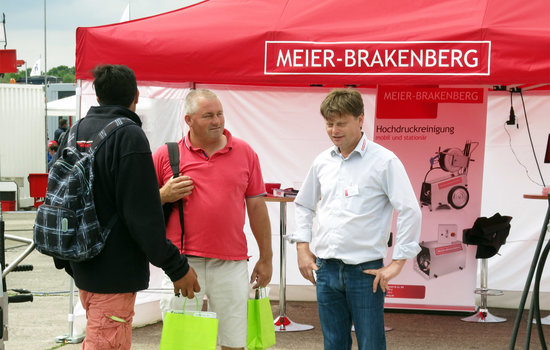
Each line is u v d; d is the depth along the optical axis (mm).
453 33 4781
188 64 5090
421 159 6035
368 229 3316
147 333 5723
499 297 6871
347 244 3326
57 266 2928
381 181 3312
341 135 3322
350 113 3307
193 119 3461
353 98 3312
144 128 5945
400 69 4840
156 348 5219
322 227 3432
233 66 5043
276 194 5566
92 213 2682
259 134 6953
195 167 3506
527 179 6781
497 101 6789
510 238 6824
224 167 3516
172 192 3424
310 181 3602
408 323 6211
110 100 2889
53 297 7363
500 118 6793
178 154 3555
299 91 6918
